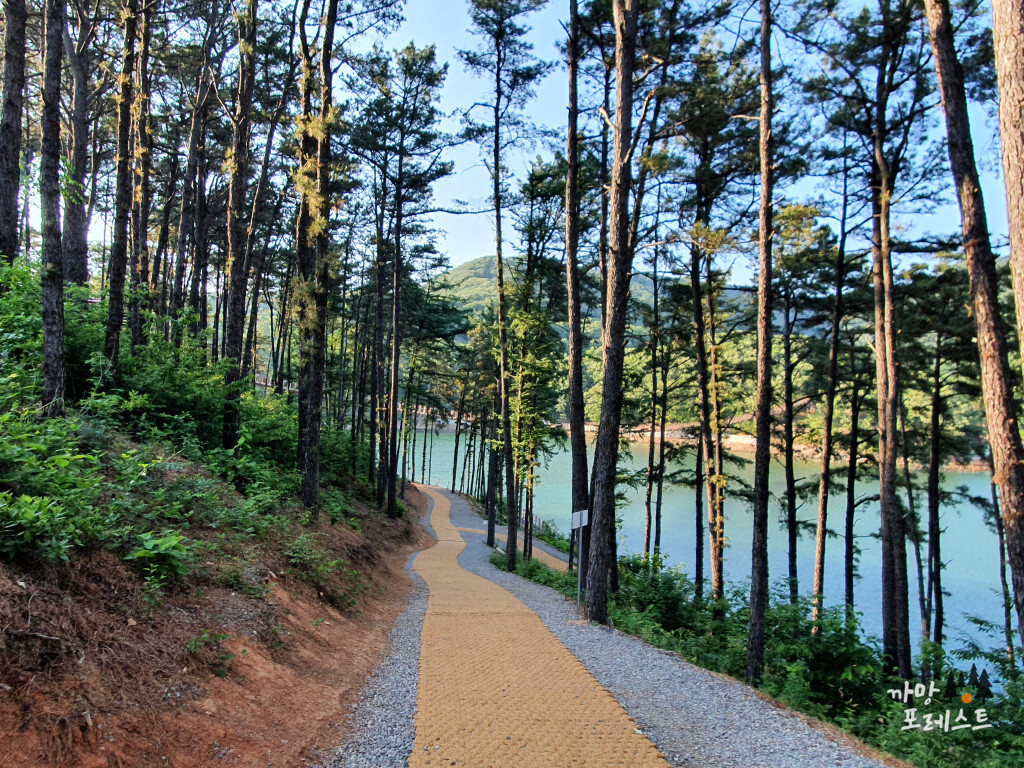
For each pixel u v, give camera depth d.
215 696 4.64
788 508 20.16
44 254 7.72
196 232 23.00
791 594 13.16
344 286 35.59
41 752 3.22
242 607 6.34
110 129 25.03
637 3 11.30
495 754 4.71
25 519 4.31
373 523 23.72
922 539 19.36
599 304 24.97
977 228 6.19
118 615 4.68
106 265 23.70
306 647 6.62
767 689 8.09
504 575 18.39
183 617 5.35
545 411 23.30
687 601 14.45
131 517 6.36
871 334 19.97
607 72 16.22
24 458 5.18
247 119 17.22
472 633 9.02
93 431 7.88
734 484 46.22
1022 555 5.75
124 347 12.80
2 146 9.64
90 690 3.79
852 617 9.97
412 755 4.66
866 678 9.13
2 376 7.81
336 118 13.01
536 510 52.41
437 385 51.44
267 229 27.52
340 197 13.48
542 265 22.50
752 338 21.61
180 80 23.67
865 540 38.22
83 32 18.39
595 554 10.74
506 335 22.14
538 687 6.43
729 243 9.71
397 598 12.23
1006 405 5.95
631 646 8.82
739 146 15.84
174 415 11.79
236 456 12.76
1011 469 5.86
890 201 14.11
